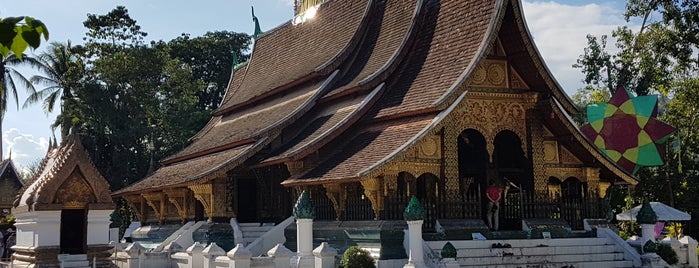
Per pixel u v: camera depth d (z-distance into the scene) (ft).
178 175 92.22
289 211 77.61
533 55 67.82
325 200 70.49
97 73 170.50
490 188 69.31
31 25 15.83
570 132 70.49
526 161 70.18
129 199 111.04
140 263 66.85
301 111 82.33
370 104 73.56
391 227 59.72
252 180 86.58
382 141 66.44
